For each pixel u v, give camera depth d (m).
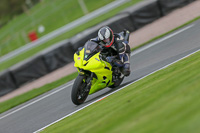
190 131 9.53
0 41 148.38
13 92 51.94
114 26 56.16
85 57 24.70
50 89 40.31
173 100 13.59
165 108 12.84
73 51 55.97
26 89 49.12
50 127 21.73
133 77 29.31
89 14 99.00
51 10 147.75
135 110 14.73
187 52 30.33
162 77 21.67
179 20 52.41
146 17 59.16
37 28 130.62
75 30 91.81
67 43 55.84
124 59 26.22
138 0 93.56
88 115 19.48
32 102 36.09
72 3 140.38
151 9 59.50
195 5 58.34
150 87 19.48
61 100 31.30
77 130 16.45
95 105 22.47
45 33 114.69
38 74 54.91
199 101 11.90
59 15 132.88
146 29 55.75
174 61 28.28
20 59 89.94
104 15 92.50
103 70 24.97
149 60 34.38
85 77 25.08
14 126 27.55
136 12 58.41
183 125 10.19
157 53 36.28
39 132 21.61
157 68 28.55
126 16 57.50
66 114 24.36
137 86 22.83
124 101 18.42
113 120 14.64
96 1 123.62
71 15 122.12
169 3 60.50
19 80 54.03
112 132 12.60
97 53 25.08
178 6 61.00
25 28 144.50
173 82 17.67
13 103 40.44
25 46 107.81
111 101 21.00
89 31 55.44
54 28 115.00
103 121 15.45
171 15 58.16
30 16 166.88
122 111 15.75
